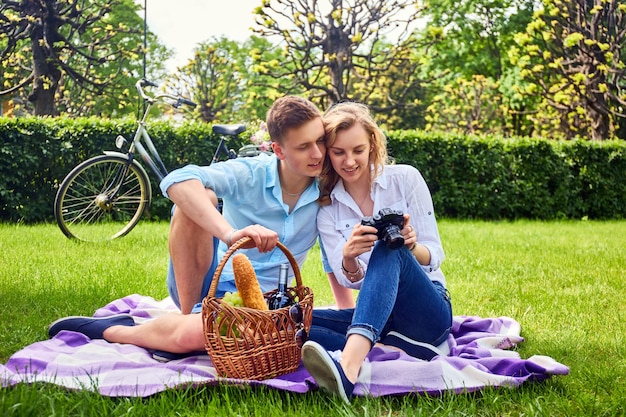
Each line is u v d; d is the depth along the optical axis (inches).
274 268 117.3
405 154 426.6
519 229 361.7
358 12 502.6
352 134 106.2
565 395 93.4
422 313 102.6
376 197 114.1
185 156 379.2
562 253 254.7
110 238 268.7
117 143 265.1
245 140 383.2
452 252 252.2
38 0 526.9
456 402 89.2
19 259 210.1
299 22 481.4
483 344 117.7
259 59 486.0
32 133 351.3
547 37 508.4
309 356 86.6
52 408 80.7
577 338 127.3
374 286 94.8
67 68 566.9
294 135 105.3
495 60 900.6
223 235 99.6
